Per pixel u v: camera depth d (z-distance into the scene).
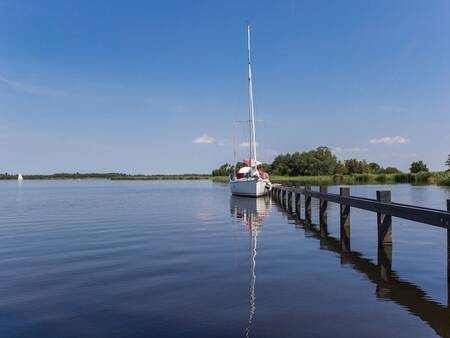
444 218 8.41
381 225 11.37
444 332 6.07
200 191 64.38
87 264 10.88
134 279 9.21
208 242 14.34
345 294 7.95
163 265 10.62
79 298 7.86
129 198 45.44
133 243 14.26
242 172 42.81
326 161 141.12
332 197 15.89
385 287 8.44
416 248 12.79
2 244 14.38
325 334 6.02
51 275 9.71
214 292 8.12
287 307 7.20
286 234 16.25
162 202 37.50
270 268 10.20
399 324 6.39
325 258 11.46
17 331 6.30
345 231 14.46
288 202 29.28
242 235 16.03
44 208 31.34
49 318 6.82
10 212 27.80
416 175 86.81
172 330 6.23
